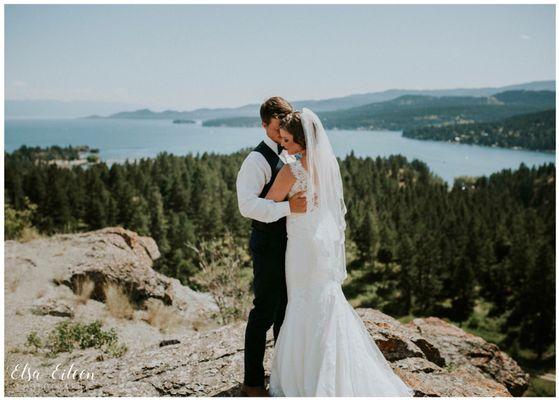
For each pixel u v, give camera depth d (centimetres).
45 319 652
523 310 4247
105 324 696
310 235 274
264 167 277
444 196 7988
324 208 280
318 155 275
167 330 753
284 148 284
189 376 323
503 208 7400
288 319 280
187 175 7344
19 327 608
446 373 360
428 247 4625
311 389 265
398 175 10756
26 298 701
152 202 5994
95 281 796
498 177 10400
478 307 4625
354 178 8669
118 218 5259
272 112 277
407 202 7562
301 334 276
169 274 4044
